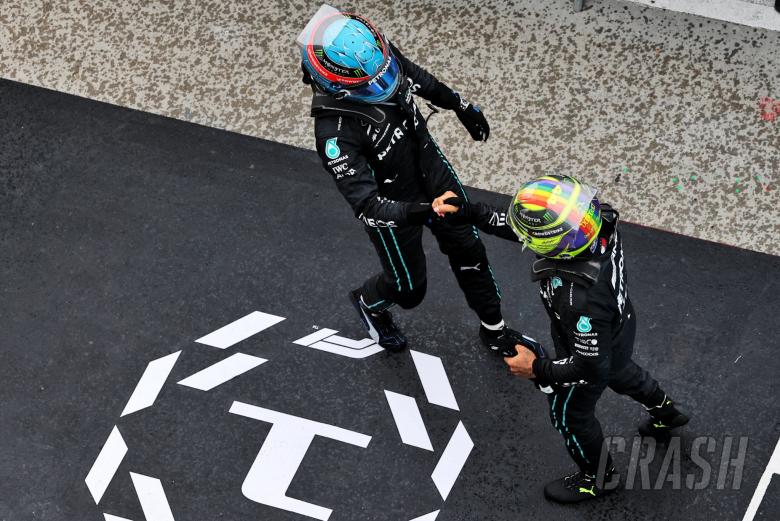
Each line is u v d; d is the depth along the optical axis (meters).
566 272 13.35
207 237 20.89
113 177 21.77
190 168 21.80
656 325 19.19
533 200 13.09
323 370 19.17
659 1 22.36
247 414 18.72
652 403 16.81
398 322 19.66
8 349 19.64
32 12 24.06
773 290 19.34
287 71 22.72
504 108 21.69
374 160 15.25
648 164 20.77
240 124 22.28
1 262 20.73
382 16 23.02
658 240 20.08
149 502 17.89
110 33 23.64
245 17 23.47
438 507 17.58
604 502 17.41
